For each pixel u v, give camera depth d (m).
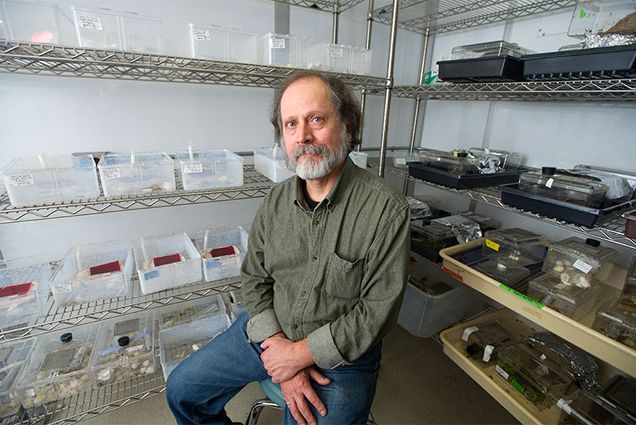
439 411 1.31
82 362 1.18
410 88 1.48
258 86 1.45
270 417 1.27
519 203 1.12
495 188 1.37
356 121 0.97
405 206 0.87
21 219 0.99
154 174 1.11
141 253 1.36
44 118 1.18
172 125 1.40
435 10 1.61
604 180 1.08
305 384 0.83
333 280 0.88
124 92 1.27
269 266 1.00
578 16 1.12
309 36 1.58
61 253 1.34
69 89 1.19
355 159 1.44
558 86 1.02
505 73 1.11
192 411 0.99
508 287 1.09
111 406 1.19
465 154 1.50
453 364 1.56
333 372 0.89
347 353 0.83
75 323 1.08
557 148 1.45
